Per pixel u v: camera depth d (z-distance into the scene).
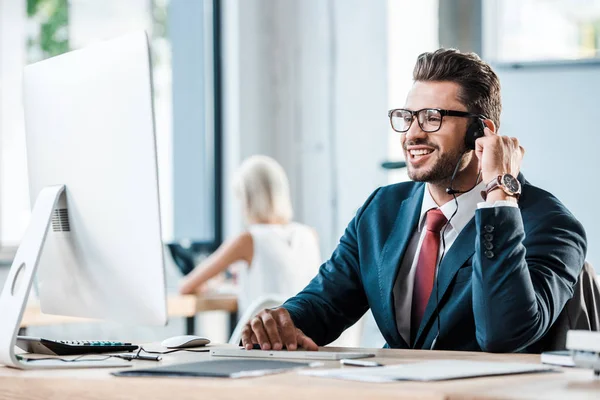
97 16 5.22
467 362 1.53
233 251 4.25
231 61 5.56
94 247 1.81
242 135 5.51
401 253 2.13
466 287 2.00
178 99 5.55
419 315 2.09
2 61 4.85
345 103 5.20
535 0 4.29
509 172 1.90
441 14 4.60
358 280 2.25
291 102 5.46
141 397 1.38
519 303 1.80
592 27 4.20
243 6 5.52
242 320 3.40
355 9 5.14
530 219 2.03
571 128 4.25
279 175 4.38
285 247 4.27
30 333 4.74
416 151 2.11
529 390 1.21
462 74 2.10
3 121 4.84
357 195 5.14
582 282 2.02
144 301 1.74
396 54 4.93
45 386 1.48
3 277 4.74
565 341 1.98
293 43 5.45
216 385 1.31
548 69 4.28
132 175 1.72
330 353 1.66
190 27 5.62
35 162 1.96
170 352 1.87
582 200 4.23
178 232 5.53
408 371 1.39
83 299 1.87
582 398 1.14
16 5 4.91
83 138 1.82
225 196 5.61
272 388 1.27
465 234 2.04
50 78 1.92
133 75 1.71
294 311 2.12
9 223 4.82
